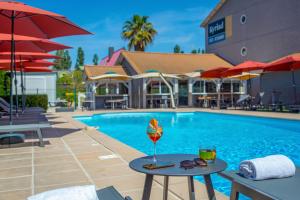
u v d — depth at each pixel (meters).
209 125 15.54
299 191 2.49
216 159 2.91
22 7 7.38
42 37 10.16
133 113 20.78
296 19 21.89
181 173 2.44
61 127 12.17
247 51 27.14
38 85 29.70
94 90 24.23
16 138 8.58
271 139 11.23
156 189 4.18
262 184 2.66
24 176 5.04
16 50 12.08
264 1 25.00
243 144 10.30
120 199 2.41
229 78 25.58
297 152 8.98
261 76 24.95
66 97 29.94
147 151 9.42
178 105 26.34
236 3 28.41
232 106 24.36
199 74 23.91
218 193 4.05
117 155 6.55
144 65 26.30
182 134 12.72
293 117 14.13
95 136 9.55
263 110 19.75
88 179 4.80
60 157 6.46
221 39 30.77
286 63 17.50
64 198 2.04
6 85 22.45
